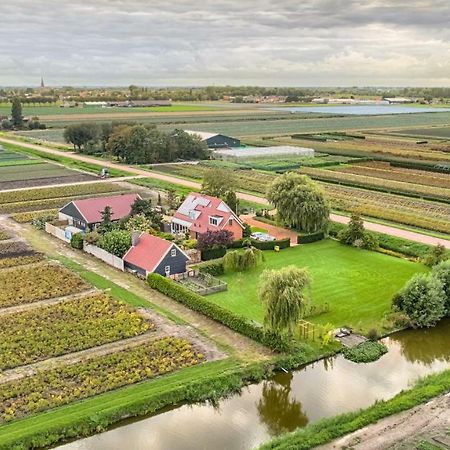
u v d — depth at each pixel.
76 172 157.75
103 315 65.94
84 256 86.75
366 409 48.03
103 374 53.47
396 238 93.19
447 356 59.19
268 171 157.88
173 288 70.62
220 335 61.50
